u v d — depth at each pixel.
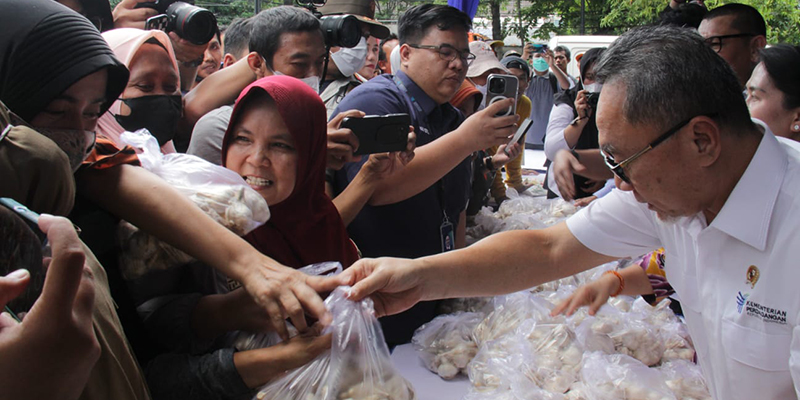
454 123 2.27
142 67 1.58
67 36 1.02
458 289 1.45
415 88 2.08
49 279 0.63
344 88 2.53
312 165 1.42
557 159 2.93
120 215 1.14
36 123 1.02
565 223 1.54
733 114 1.04
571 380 1.50
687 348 1.79
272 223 1.38
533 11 14.51
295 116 1.32
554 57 6.87
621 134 1.07
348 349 1.13
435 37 2.01
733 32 2.46
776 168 1.06
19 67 0.98
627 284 1.75
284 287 1.12
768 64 1.80
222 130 1.75
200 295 1.27
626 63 1.06
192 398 1.11
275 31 2.00
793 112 1.78
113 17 2.11
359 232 1.94
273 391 1.10
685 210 1.14
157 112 1.62
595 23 13.63
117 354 0.88
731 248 1.14
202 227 1.12
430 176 1.89
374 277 1.26
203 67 2.86
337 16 2.24
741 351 1.15
